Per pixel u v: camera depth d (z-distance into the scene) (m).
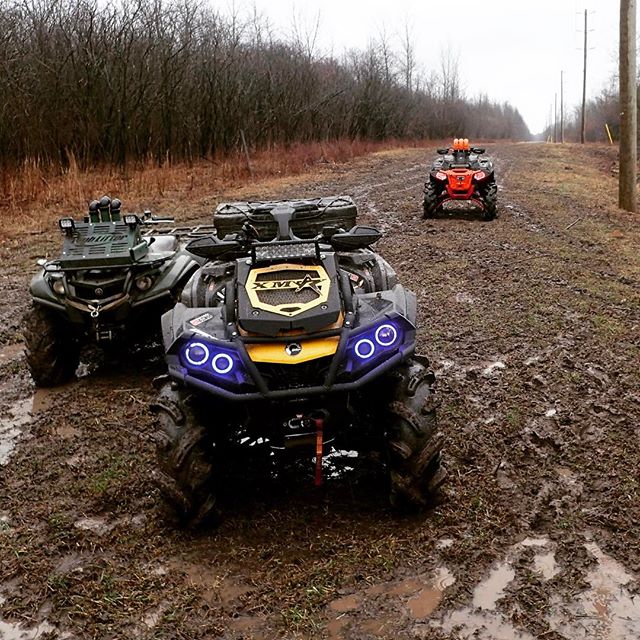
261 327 3.40
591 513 3.67
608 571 3.25
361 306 3.69
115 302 5.51
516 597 3.09
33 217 13.26
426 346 6.18
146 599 3.19
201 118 23.03
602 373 5.51
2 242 11.31
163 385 3.80
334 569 3.31
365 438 4.09
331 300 3.50
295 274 3.67
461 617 3.00
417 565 3.33
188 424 3.53
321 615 3.04
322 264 3.72
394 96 40.59
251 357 3.38
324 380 3.39
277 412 3.45
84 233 5.71
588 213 13.29
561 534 3.51
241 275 3.67
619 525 3.55
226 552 3.50
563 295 7.62
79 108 19.03
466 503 3.78
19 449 4.70
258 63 27.09
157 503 3.91
